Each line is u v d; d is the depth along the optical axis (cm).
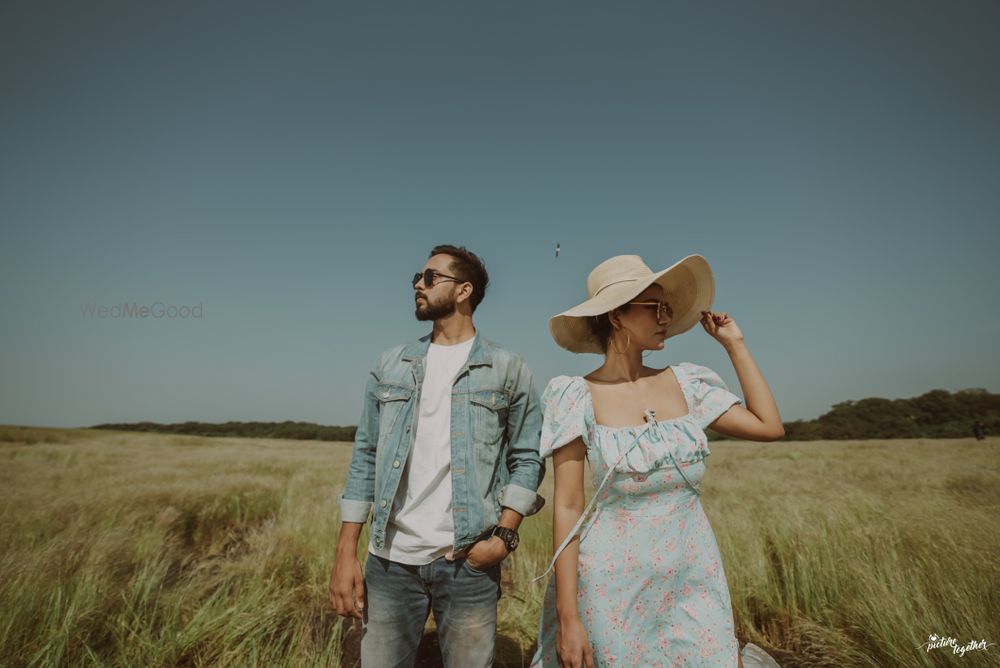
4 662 259
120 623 297
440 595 188
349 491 207
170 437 3491
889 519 498
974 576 330
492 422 201
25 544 455
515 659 298
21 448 2006
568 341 218
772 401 178
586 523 171
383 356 219
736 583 371
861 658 276
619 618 161
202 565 411
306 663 267
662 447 163
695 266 204
